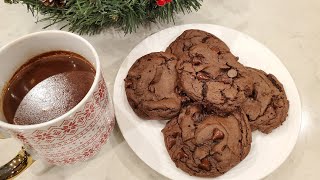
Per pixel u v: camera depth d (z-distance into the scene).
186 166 0.19
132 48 0.26
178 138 0.20
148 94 0.21
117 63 0.25
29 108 0.17
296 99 0.22
